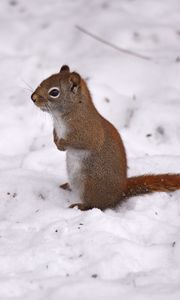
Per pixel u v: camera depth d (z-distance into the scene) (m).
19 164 12.42
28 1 18.09
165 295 7.90
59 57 15.82
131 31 16.42
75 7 17.75
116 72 14.99
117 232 9.58
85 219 9.77
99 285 8.09
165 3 17.72
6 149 13.16
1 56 15.80
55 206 10.79
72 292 7.97
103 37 16.36
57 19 17.19
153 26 16.70
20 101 14.16
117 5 17.61
